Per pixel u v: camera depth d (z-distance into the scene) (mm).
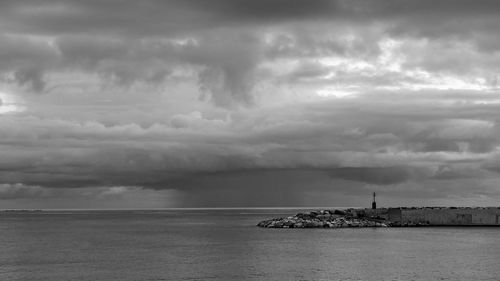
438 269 73562
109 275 71250
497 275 69188
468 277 67938
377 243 105062
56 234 147125
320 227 150500
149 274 71688
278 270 73875
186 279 67875
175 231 155500
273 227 162125
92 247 107250
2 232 156750
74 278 69312
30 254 95188
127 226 189250
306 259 83750
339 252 91750
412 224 149250
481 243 103938
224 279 67625
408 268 74500
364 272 71688
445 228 142000
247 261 82750
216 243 112438
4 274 72688
